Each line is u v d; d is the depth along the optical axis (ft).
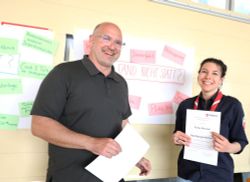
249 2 7.72
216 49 7.24
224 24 7.34
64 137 3.72
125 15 6.13
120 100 4.46
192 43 6.92
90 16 5.78
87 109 4.08
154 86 6.50
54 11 5.47
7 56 5.12
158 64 6.52
